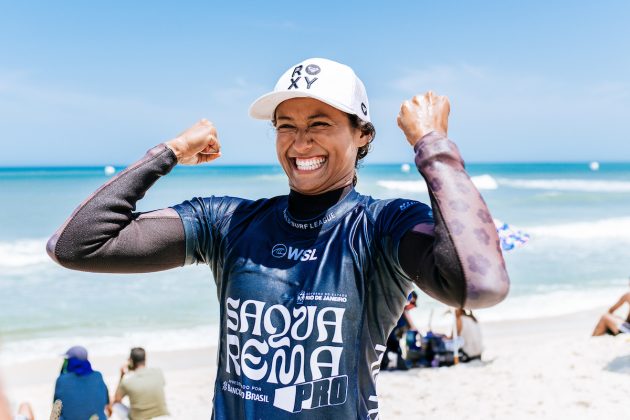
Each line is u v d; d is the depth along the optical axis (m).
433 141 1.86
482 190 57.22
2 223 31.39
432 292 1.79
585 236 26.25
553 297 15.85
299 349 1.90
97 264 2.06
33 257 21.33
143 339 12.31
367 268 1.97
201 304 15.09
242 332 1.99
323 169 2.07
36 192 51.75
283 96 2.06
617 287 16.97
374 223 2.01
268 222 2.13
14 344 11.91
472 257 1.67
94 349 11.63
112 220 2.07
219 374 2.06
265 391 1.90
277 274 2.00
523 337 12.02
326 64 2.09
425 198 48.22
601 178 81.38
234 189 57.31
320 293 1.93
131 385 7.57
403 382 8.04
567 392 6.99
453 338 9.16
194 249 2.22
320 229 2.05
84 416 6.70
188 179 71.06
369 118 2.19
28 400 9.04
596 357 8.33
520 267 19.81
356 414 1.90
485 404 6.89
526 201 44.69
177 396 8.70
